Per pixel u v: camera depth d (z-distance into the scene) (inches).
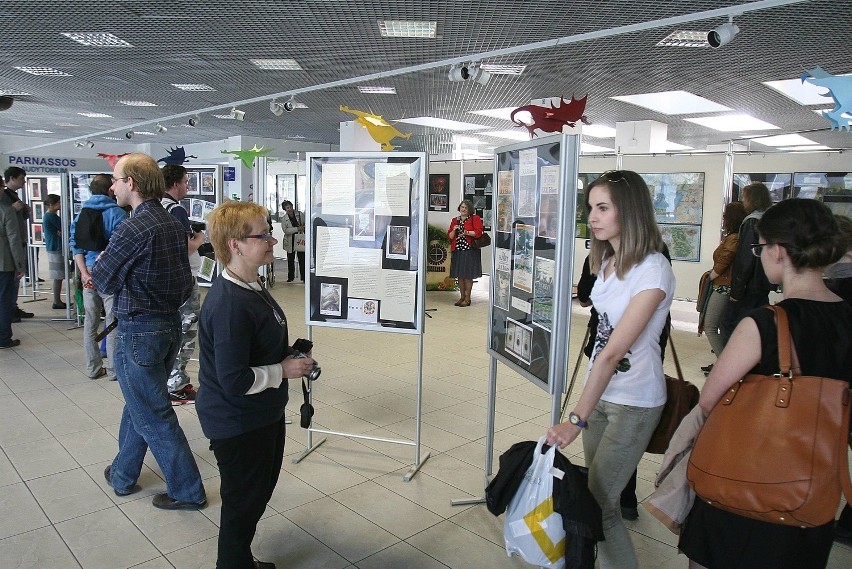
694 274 309.4
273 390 80.2
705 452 59.6
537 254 93.4
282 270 495.2
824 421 54.5
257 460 79.7
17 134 620.7
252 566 84.0
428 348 242.5
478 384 193.9
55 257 288.8
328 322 131.1
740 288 158.1
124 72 311.1
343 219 127.8
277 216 557.0
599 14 192.9
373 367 211.9
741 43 218.2
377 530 105.7
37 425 151.5
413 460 134.9
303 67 289.1
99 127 553.0
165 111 446.6
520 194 100.6
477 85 311.6
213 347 77.9
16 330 256.4
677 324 301.0
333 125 494.6
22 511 110.1
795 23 192.7
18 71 313.1
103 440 143.0
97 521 107.2
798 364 55.8
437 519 109.7
